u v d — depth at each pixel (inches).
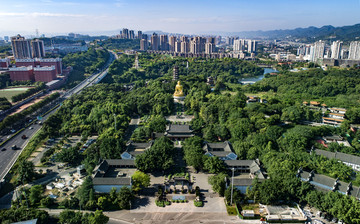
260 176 7204.7
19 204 6535.4
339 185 6437.0
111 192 6560.0
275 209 6156.5
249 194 6569.9
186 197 6815.9
